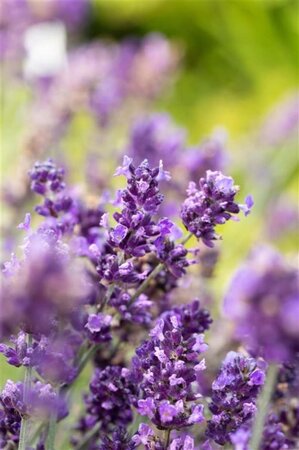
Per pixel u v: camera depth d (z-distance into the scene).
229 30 1.99
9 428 0.45
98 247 0.48
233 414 0.44
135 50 1.21
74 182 0.93
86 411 0.49
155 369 0.43
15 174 0.81
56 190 0.51
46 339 0.42
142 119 0.84
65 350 0.46
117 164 0.86
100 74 1.00
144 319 0.47
